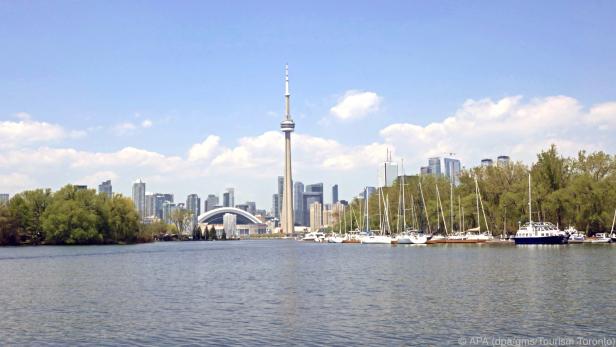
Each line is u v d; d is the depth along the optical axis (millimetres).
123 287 79562
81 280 89812
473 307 56500
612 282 72125
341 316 53438
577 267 91750
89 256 160875
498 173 185500
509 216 177000
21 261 137875
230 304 62062
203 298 67250
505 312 53531
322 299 64438
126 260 143375
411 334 45656
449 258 122875
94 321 52719
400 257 134625
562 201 162250
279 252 190375
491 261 109375
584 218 161750
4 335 47219
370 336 45250
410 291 69312
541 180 169875
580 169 170000
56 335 47062
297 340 44406
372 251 172625
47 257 154875
